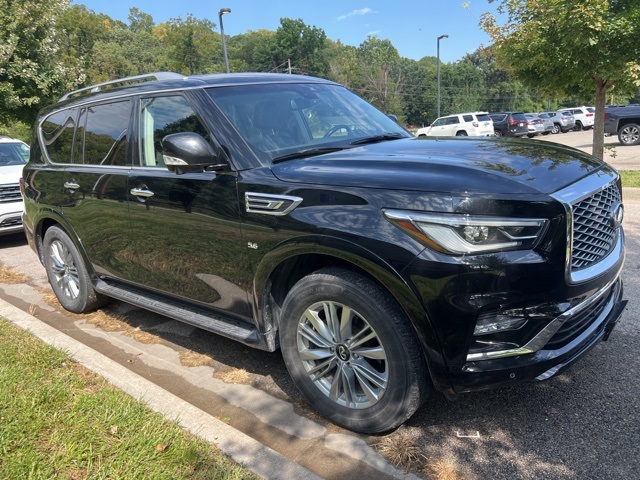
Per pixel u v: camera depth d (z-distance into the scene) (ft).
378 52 345.72
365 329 8.76
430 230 7.68
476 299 7.60
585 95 30.50
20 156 31.45
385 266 7.97
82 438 8.68
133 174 12.14
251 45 301.22
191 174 10.77
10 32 41.55
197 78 11.98
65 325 15.33
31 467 7.97
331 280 8.84
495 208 7.61
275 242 9.31
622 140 61.16
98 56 224.33
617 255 9.46
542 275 7.70
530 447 8.69
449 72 303.68
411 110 295.07
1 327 13.74
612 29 23.85
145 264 12.55
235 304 10.70
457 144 10.48
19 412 9.38
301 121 11.69
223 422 9.29
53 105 16.24
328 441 9.20
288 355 9.86
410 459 8.49
